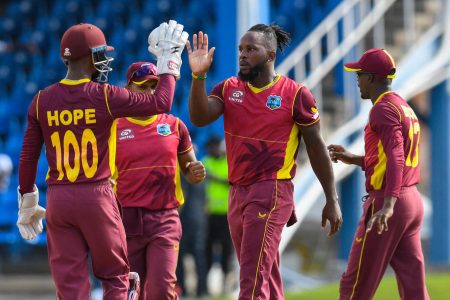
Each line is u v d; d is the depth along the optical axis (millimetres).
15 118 67625
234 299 42125
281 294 25891
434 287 39500
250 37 24516
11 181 62438
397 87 52375
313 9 58781
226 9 50719
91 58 22891
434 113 55406
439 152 55250
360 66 26234
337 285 42000
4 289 51125
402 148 25156
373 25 53250
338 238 58969
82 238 22984
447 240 55125
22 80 73812
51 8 77500
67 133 22672
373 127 25609
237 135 24812
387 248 25984
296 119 24641
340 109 53625
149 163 27031
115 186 27141
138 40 67688
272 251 24359
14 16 78000
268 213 24312
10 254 61438
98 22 72000
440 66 53344
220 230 46031
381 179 25703
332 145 27812
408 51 53562
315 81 51031
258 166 24531
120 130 27188
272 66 24906
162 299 26484
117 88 22844
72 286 22781
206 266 45844
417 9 57656
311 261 58375
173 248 27016
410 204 25812
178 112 59656
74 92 22703
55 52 72812
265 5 49469
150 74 27141
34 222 24484
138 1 71000
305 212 48219
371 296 26266
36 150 23281
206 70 24344
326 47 56375
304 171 49156
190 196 44812
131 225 27094
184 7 66188
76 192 22578
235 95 24906
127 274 23547
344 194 55625
